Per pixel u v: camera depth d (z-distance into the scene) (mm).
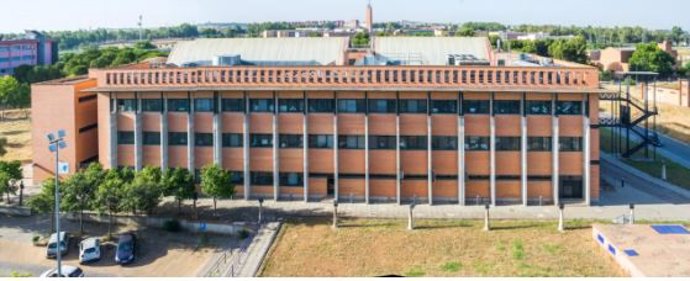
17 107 150375
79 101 74875
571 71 63531
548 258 49281
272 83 66688
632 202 66125
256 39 91062
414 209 64500
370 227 58500
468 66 64938
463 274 46188
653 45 191750
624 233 51750
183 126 69312
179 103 69125
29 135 118375
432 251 51719
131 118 69938
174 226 61062
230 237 59031
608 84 175625
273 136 68125
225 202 68250
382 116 66562
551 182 66125
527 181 66125
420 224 59156
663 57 188375
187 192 61406
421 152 66750
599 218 60125
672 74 192250
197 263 53312
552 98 64625
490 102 65125
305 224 59938
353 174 67875
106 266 53562
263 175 69312
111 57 172125
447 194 67188
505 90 63250
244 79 67062
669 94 145000
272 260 50906
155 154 70000
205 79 67500
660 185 73875
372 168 67438
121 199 57594
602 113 130500
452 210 64000
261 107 68312
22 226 63719
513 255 50156
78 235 60312
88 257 54125
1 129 126750
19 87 145625
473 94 65188
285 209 65250
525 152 65188
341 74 65875
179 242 58531
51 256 55375
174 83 68062
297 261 50531
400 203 66875
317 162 68375
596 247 51688
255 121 68375
